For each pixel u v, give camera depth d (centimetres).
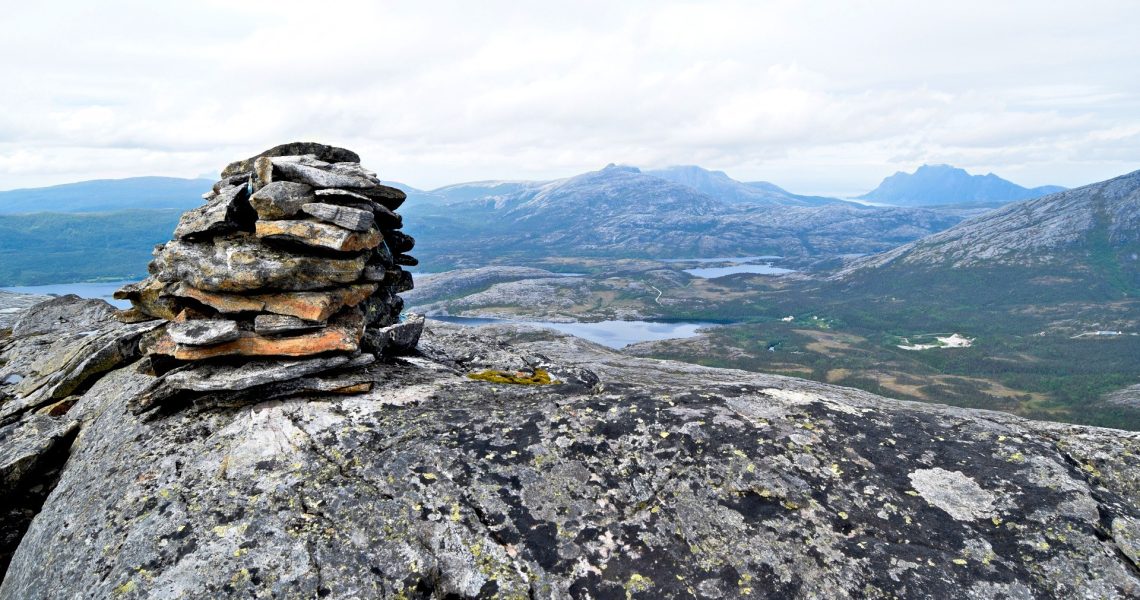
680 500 156
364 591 134
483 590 136
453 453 168
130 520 152
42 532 162
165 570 138
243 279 196
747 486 158
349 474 162
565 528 149
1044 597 131
